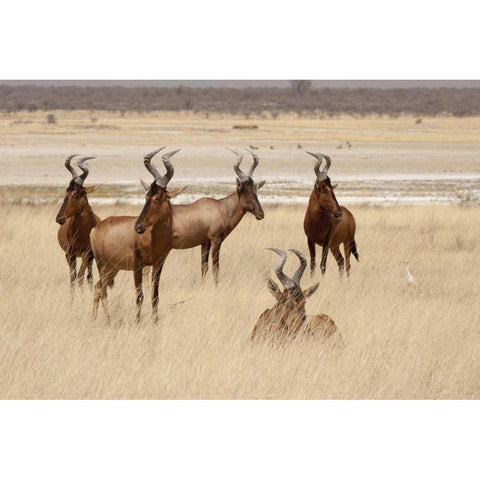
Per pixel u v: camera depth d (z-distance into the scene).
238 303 45.03
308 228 56.38
